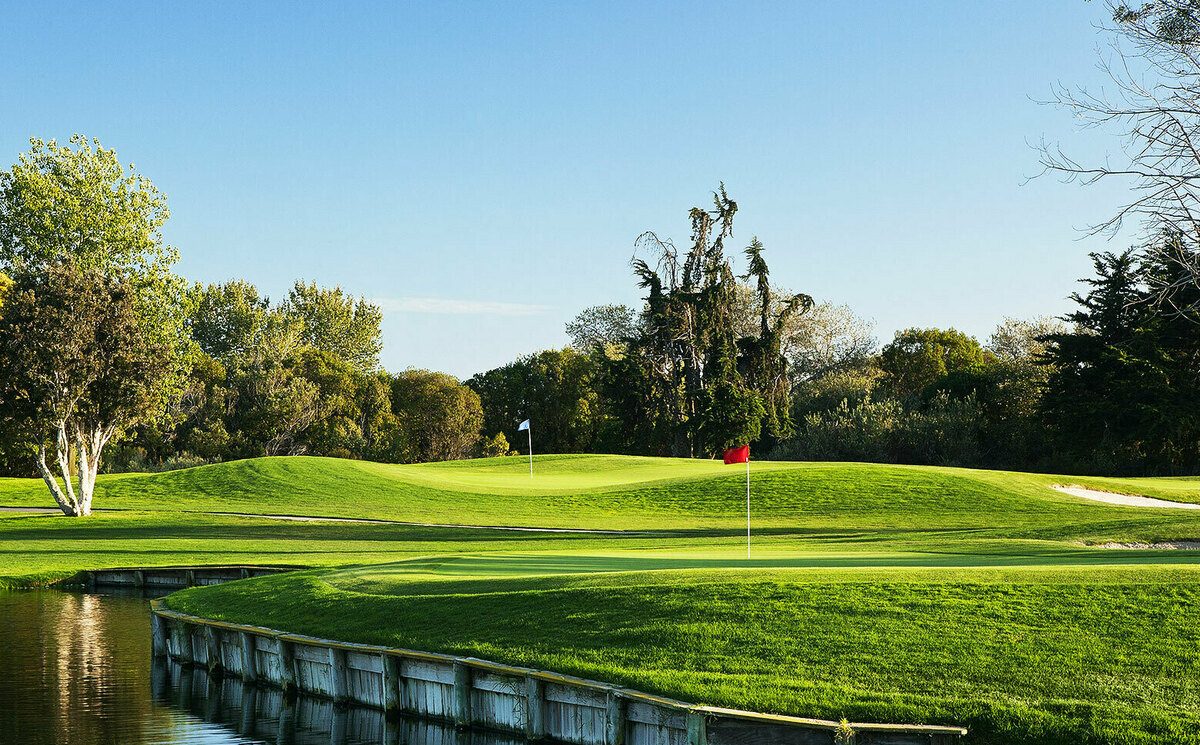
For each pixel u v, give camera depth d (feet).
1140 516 131.34
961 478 153.28
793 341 301.84
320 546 113.80
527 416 339.77
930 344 307.78
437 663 43.65
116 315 142.92
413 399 330.13
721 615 42.91
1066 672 35.50
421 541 117.91
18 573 97.09
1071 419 155.43
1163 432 146.30
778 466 175.52
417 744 42.29
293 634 51.96
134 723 45.70
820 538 107.14
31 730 44.47
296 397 286.66
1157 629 38.50
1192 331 147.13
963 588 43.96
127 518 141.79
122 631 70.13
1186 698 33.27
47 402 136.98
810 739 32.40
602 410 322.55
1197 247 64.90
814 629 40.52
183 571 93.30
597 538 117.29
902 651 37.99
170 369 148.87
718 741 32.81
